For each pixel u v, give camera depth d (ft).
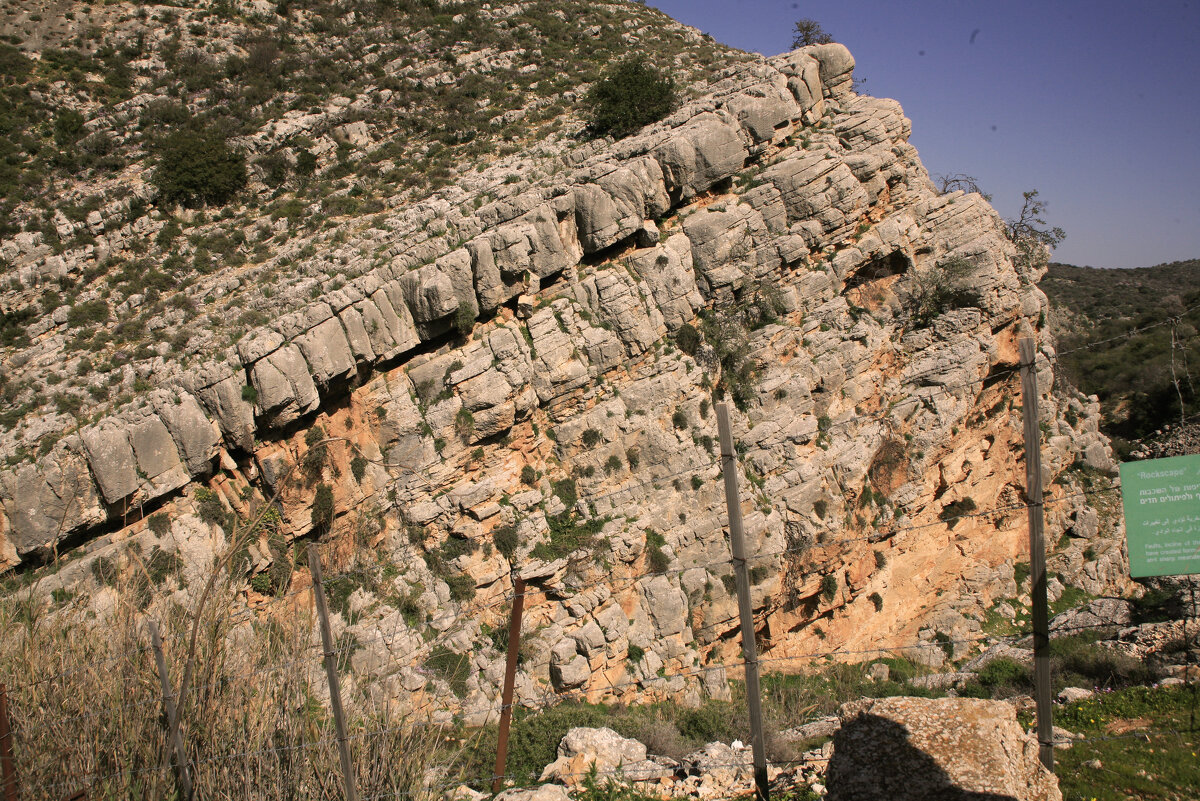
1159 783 35.68
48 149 146.30
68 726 39.22
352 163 147.43
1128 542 31.19
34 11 185.37
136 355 99.25
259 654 41.45
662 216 110.83
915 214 124.26
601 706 83.97
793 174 113.80
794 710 73.41
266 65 178.81
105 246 125.18
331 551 86.84
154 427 83.46
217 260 122.93
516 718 73.15
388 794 37.91
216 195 138.41
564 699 84.53
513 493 94.38
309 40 196.65
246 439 86.84
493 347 95.86
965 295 120.47
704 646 95.09
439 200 121.19
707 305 109.29
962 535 116.26
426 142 153.28
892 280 121.39
